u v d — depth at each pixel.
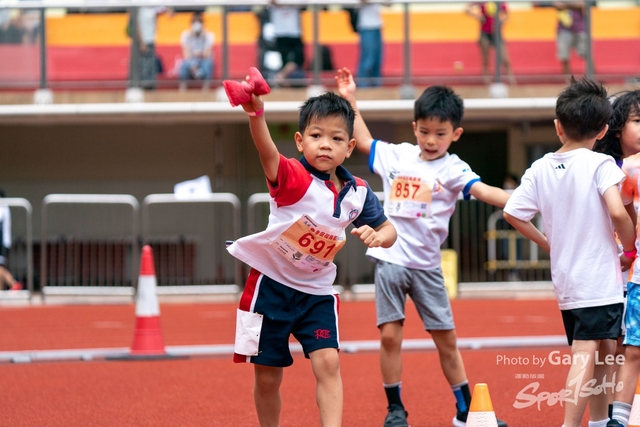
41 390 7.18
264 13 15.84
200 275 16.67
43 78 15.98
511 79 16.06
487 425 4.52
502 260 16.23
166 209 16.64
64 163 18.84
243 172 18.94
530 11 16.08
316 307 4.79
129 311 13.98
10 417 6.18
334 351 4.72
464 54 16.12
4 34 15.95
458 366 5.99
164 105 15.95
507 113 16.19
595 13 16.09
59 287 15.78
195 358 8.89
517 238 16.22
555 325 11.54
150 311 8.95
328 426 4.61
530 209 5.19
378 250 5.99
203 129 18.95
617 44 16.05
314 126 4.63
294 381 7.55
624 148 5.57
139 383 7.47
